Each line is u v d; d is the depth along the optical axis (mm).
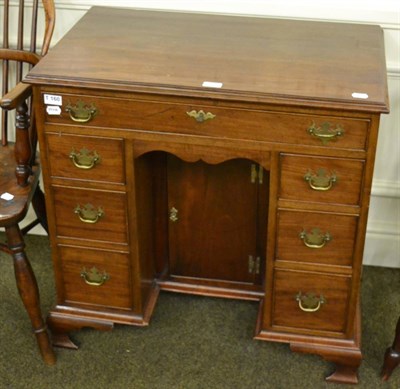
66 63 1732
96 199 1842
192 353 2070
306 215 1771
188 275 2180
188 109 1664
